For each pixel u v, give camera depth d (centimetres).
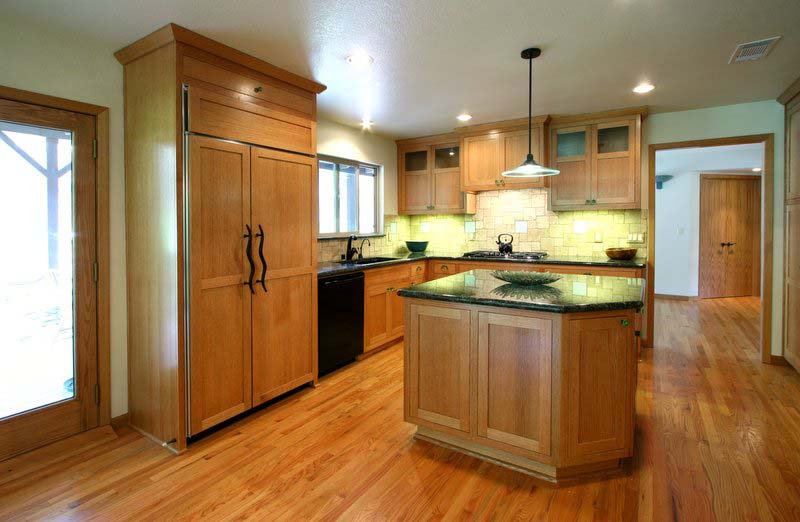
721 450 227
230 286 253
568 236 454
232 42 240
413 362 237
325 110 385
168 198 227
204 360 239
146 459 222
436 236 536
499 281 267
